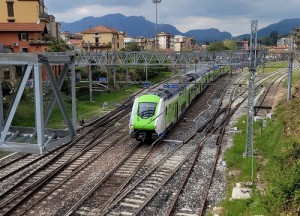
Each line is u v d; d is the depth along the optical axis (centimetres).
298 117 2423
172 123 2792
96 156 2091
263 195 1387
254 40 2056
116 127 2884
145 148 2295
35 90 939
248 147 2036
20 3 5184
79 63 3122
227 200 1466
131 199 1501
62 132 1129
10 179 1742
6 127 991
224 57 2923
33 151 987
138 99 2439
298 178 1305
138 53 3053
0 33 4391
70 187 1639
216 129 2784
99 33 7962
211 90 4912
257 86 5025
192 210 1419
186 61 2941
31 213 1380
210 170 1872
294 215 1185
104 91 4600
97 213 1372
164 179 1731
